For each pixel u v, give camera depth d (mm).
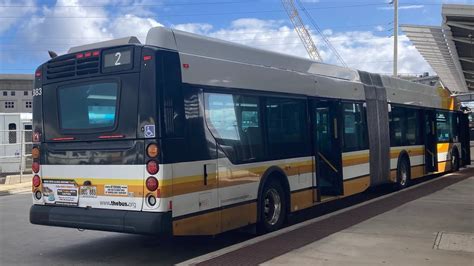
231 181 7426
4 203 14195
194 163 6738
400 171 14000
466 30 20000
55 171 7250
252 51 8320
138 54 6547
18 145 22125
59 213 7094
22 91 68750
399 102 14188
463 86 41844
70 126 7137
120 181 6574
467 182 14953
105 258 7227
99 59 6891
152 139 6336
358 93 11773
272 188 8477
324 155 10820
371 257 6180
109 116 6727
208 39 7398
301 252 6441
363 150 11766
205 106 7035
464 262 5941
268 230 8336
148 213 6312
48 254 7543
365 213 9367
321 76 10273
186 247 7863
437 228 7879
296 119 9281
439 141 17453
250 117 7996
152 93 6387
